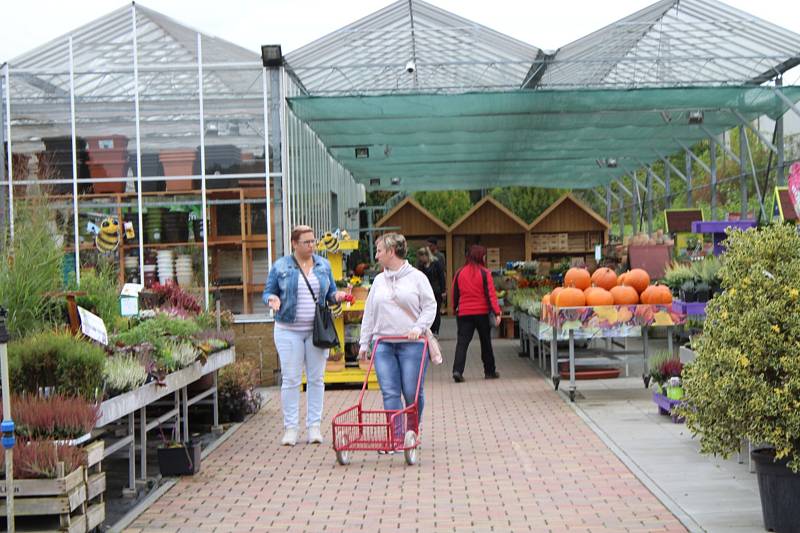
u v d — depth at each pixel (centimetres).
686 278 1099
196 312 1078
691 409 611
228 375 1012
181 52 1351
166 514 632
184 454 744
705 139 1945
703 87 1409
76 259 1348
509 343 1867
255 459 812
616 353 1232
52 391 588
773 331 554
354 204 2714
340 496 675
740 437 570
